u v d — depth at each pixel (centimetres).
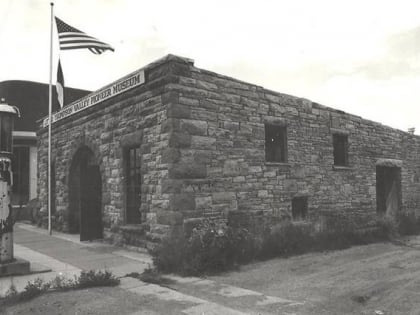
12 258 755
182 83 934
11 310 560
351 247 1109
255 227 1003
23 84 2077
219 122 1000
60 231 1491
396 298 603
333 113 1369
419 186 1847
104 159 1197
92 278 679
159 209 936
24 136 2030
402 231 1402
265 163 1106
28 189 2048
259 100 1112
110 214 1159
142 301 593
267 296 623
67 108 1452
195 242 816
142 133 1012
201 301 591
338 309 555
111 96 1148
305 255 973
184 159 918
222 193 988
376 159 1563
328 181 1319
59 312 548
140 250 1003
